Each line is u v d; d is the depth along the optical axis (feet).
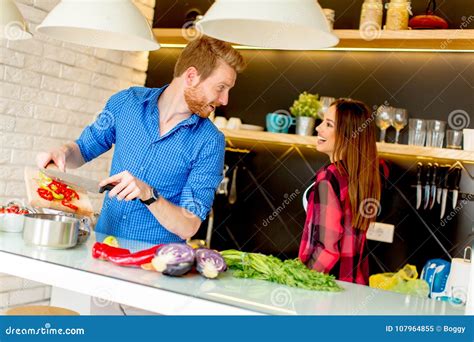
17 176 9.53
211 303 4.12
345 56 10.50
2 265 4.93
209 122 6.67
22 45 9.28
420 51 9.96
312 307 4.21
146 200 5.48
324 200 6.50
